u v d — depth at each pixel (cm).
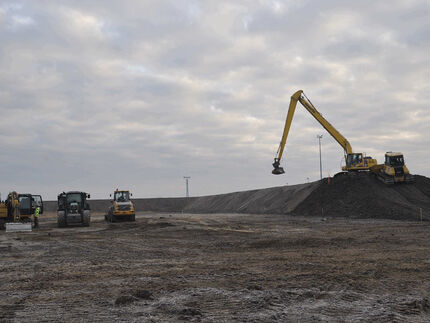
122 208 3822
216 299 718
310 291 757
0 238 2272
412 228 2341
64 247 1750
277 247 1588
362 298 713
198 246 1714
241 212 6662
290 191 6000
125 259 1322
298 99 4541
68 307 688
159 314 631
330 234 2078
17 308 689
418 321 581
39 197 4084
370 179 4428
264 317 603
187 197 10444
